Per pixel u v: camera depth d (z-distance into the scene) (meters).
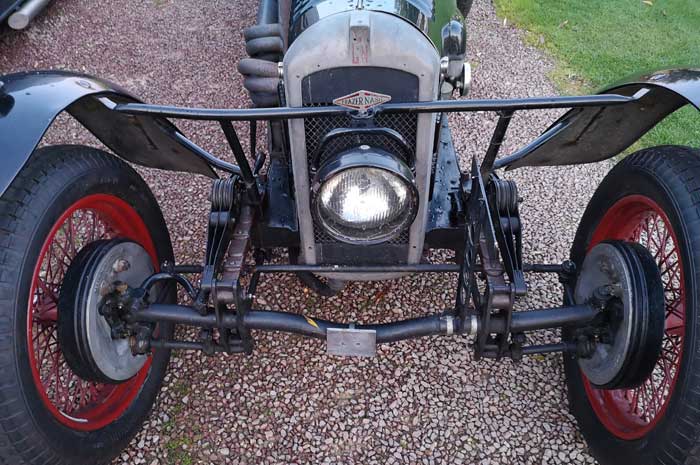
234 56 4.46
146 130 1.90
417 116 1.68
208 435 2.14
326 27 1.61
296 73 1.60
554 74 4.30
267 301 2.62
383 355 2.43
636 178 1.96
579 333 1.86
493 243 1.78
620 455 1.81
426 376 2.35
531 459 2.08
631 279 1.73
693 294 1.59
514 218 1.96
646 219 2.13
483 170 1.84
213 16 4.99
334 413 2.22
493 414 2.22
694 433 1.52
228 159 3.49
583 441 2.14
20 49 4.23
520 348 1.79
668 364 2.01
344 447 2.11
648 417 1.92
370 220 1.69
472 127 3.73
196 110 1.55
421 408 2.24
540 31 4.86
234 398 2.27
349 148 1.66
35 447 1.61
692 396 1.53
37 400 1.63
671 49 4.61
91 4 4.91
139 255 2.05
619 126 1.92
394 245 2.00
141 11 4.99
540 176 3.42
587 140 2.03
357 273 2.06
